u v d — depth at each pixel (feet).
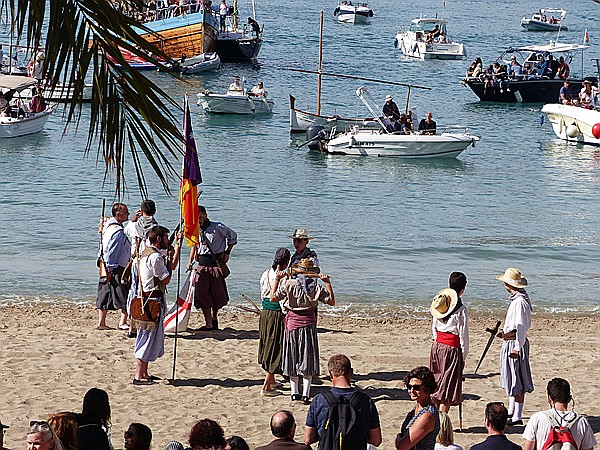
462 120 368.07
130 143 34.01
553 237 188.65
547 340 110.22
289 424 50.90
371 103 395.14
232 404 81.61
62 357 93.66
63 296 127.85
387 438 74.18
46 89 33.30
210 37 463.83
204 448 49.21
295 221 199.62
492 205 225.76
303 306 79.71
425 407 55.01
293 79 446.60
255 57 496.64
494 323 122.72
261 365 85.05
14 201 205.67
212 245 103.19
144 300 83.97
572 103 332.80
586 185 254.68
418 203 226.17
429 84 456.04
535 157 296.92
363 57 543.39
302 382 83.46
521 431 75.66
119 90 33.35
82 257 155.22
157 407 80.12
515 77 413.39
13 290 130.62
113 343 99.35
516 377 75.10
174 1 471.21
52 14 32.32
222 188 235.61
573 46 429.79
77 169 246.27
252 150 292.81
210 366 92.32
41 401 80.64
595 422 79.36
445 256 166.81
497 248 174.19
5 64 333.21
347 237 183.21
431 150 285.23
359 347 103.19
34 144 279.69
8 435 71.97
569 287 144.46
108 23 32.91
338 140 288.51
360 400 51.19
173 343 100.68
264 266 153.17
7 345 97.66
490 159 292.20
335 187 242.78
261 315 83.41
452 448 55.57
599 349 106.01
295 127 311.88
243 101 350.64
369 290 138.31
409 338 108.99
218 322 112.27
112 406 80.12
